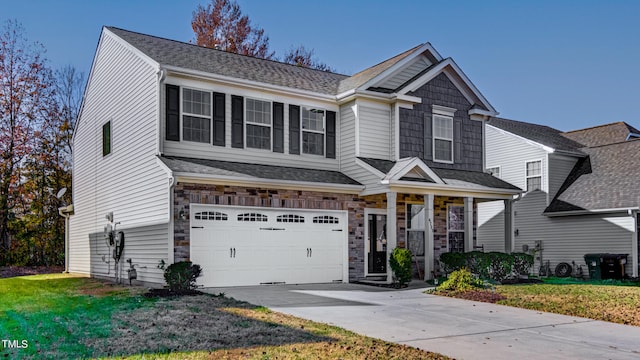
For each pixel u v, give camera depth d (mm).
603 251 22406
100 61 21234
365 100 18922
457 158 20703
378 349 7707
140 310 10836
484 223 27750
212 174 15109
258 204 16188
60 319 9875
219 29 36312
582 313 11492
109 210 19688
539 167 25297
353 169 18609
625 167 23859
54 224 30484
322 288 15711
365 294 14367
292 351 7461
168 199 14844
